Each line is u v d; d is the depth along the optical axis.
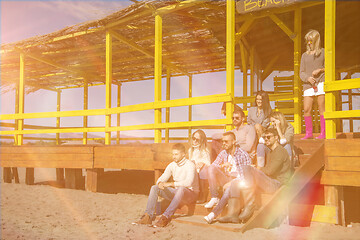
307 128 5.63
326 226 4.51
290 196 4.49
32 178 9.40
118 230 4.44
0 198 7.12
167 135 8.67
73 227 4.65
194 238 3.96
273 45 10.83
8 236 4.16
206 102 6.20
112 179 10.27
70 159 8.37
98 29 9.36
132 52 11.92
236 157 4.90
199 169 5.29
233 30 6.17
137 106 7.57
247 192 4.50
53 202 6.73
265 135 4.63
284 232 4.15
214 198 4.88
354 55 10.71
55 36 10.22
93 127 8.67
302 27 9.12
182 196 4.78
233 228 4.18
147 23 9.03
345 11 8.35
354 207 5.41
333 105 4.78
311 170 4.62
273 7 7.41
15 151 9.27
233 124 5.89
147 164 7.11
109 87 9.04
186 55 12.20
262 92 5.43
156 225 4.59
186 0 7.34
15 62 12.70
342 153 4.67
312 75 5.46
